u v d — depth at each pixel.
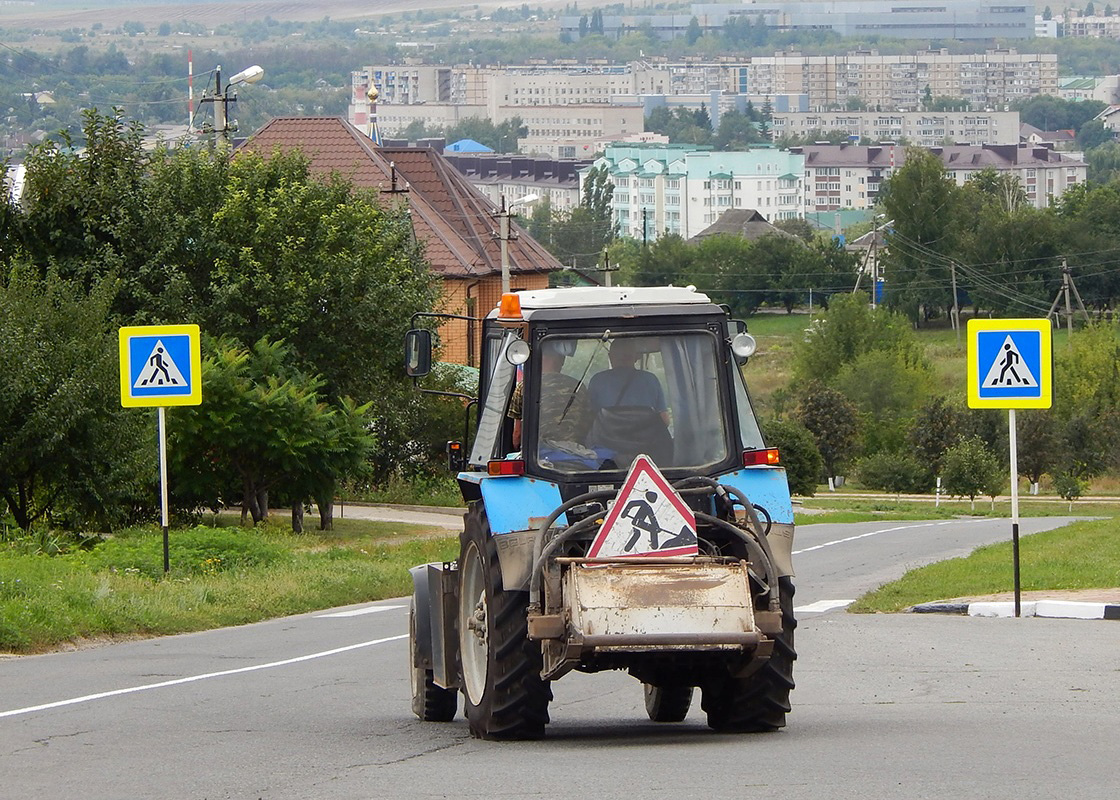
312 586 83.12
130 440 103.44
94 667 54.28
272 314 127.38
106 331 109.25
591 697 46.44
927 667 47.75
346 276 128.88
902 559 112.50
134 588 74.06
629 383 36.22
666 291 37.75
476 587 37.88
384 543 117.06
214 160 133.88
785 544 35.47
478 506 37.84
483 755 33.56
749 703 35.84
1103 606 59.69
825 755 31.47
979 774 28.59
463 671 38.00
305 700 45.97
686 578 33.31
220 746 36.22
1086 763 29.80
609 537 33.62
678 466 36.00
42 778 31.97
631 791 27.69
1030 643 52.25
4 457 97.88
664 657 33.66
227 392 113.44
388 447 173.75
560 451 35.88
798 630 60.00
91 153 132.00
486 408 38.75
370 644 61.78
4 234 129.00
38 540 91.88
